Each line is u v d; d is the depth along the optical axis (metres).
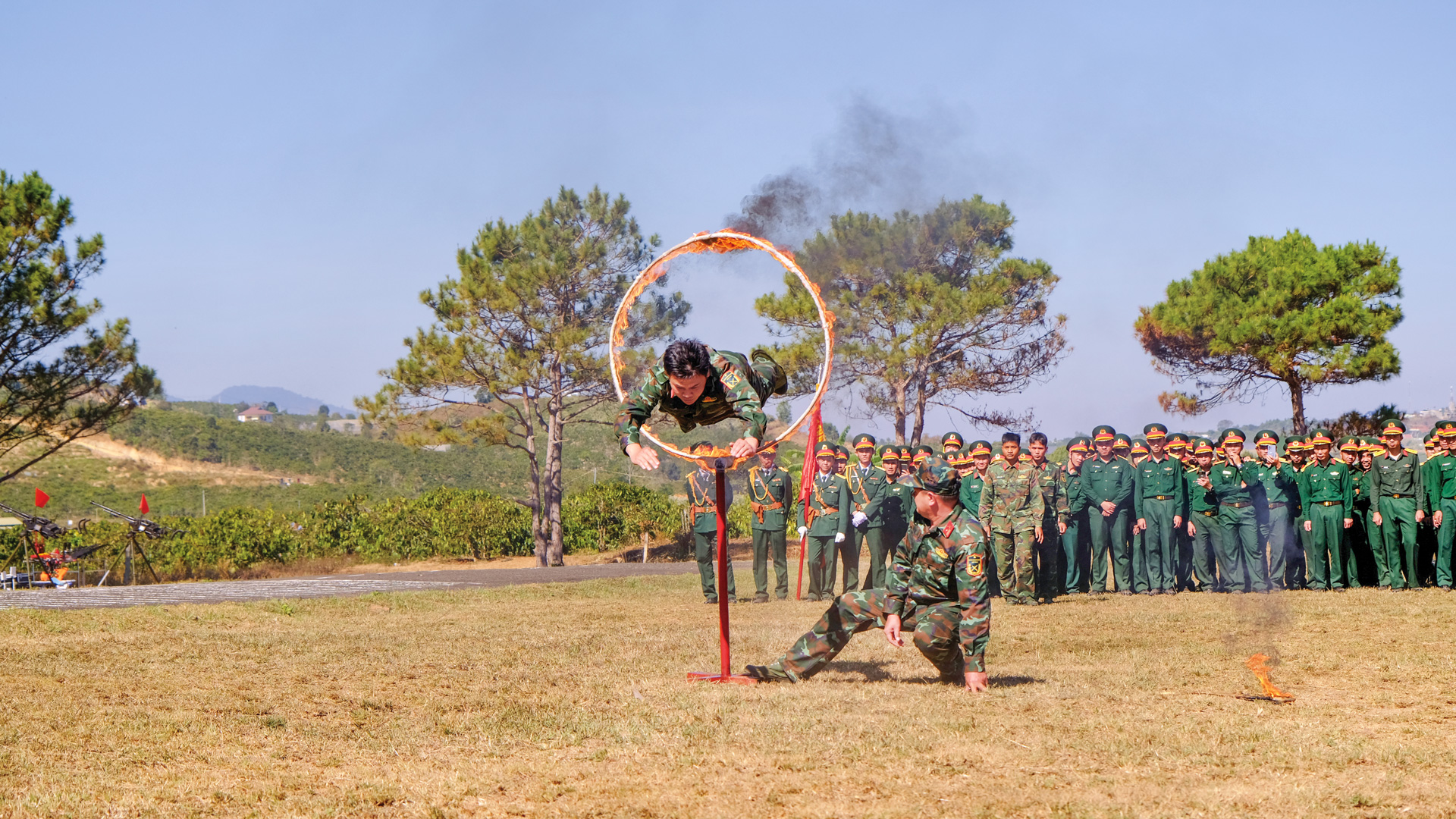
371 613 12.17
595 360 27.12
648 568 22.00
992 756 4.96
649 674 7.57
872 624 7.15
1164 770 4.71
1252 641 8.70
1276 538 13.58
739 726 5.64
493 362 26.62
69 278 23.02
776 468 14.60
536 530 27.69
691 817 4.12
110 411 23.98
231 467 70.88
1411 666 7.35
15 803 4.36
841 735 5.40
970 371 27.22
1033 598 12.84
